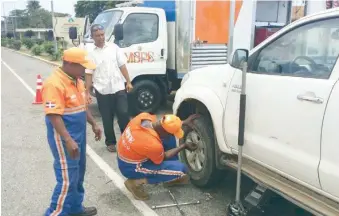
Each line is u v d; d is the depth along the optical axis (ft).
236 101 11.02
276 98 9.45
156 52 23.63
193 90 13.25
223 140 11.70
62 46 90.99
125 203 12.45
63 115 10.21
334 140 7.86
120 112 17.33
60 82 9.95
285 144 9.20
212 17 23.68
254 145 10.24
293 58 9.53
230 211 10.84
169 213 11.75
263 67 10.37
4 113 26.53
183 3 23.18
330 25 8.74
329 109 8.00
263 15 29.84
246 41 25.61
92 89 19.40
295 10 28.89
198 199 12.67
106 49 17.02
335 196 8.05
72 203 10.93
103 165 15.94
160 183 13.82
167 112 25.55
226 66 12.09
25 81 44.68
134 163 12.12
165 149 13.76
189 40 23.34
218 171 12.66
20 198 12.87
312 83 8.55
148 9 23.16
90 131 21.47
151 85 23.90
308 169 8.54
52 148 10.41
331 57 8.50
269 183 9.70
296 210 11.60
